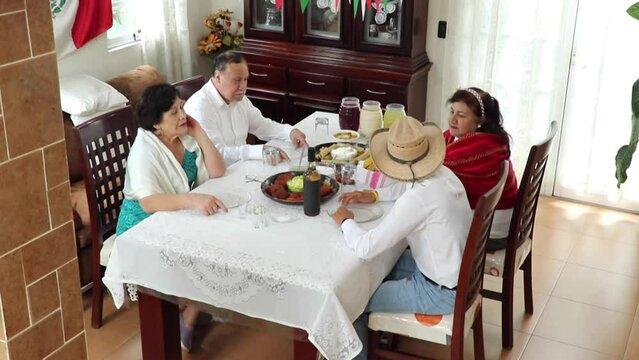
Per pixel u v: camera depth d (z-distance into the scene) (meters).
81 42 4.19
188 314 3.00
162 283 2.43
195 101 3.33
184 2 4.78
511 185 2.96
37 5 1.07
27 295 1.16
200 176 2.95
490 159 2.87
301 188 2.71
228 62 3.29
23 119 1.09
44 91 1.11
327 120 3.53
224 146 3.23
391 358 2.55
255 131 3.60
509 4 4.23
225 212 2.59
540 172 2.89
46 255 1.18
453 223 2.32
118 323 3.24
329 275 2.19
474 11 4.32
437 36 4.55
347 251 2.34
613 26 4.06
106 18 4.30
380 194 2.70
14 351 1.16
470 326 2.57
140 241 2.40
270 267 2.24
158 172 2.76
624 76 4.12
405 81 4.38
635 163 4.27
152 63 4.78
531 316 3.33
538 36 4.21
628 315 3.34
